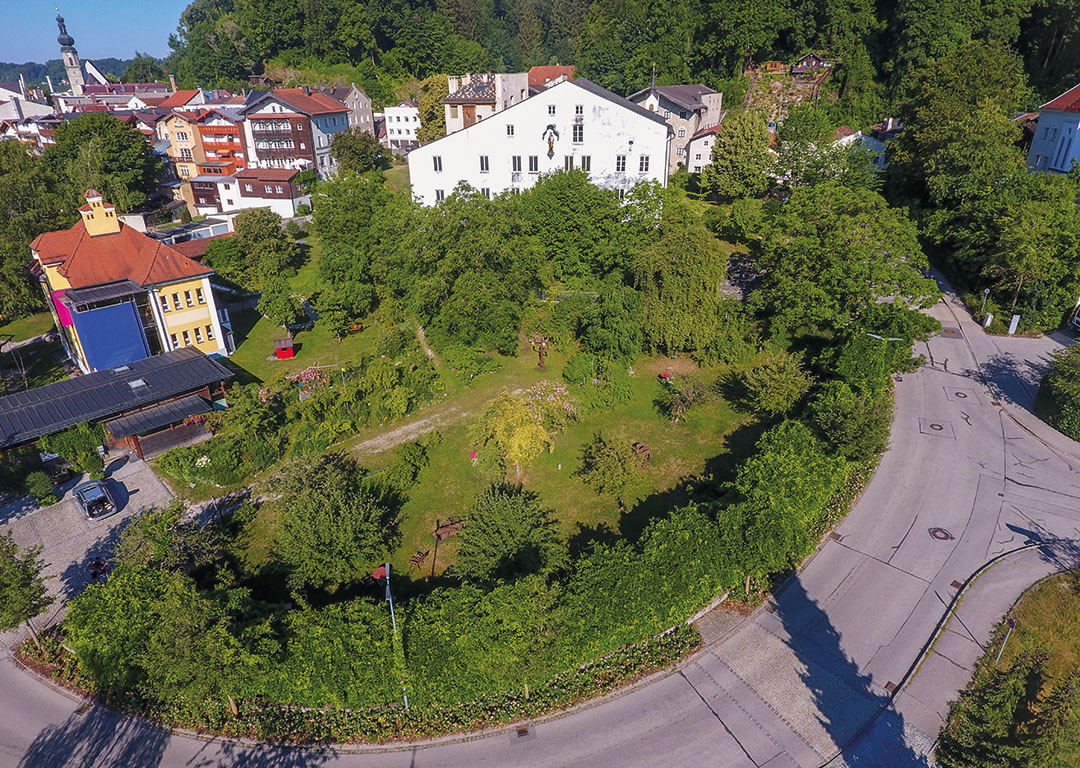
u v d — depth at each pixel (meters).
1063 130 66.81
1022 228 50.22
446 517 34.66
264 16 143.50
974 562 31.16
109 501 35.50
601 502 35.50
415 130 125.31
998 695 23.91
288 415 40.84
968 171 58.19
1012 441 40.22
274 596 30.05
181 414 40.88
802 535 29.48
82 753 24.06
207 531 31.14
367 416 41.62
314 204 68.00
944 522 33.81
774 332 49.19
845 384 39.25
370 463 38.47
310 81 141.00
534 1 179.25
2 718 25.45
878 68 95.88
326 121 104.81
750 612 28.98
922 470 37.75
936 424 41.97
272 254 66.00
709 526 27.86
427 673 23.78
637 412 43.78
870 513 34.62
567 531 33.44
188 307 48.28
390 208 61.97
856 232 47.38
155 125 115.75
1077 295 51.12
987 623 27.92
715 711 24.69
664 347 50.75
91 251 45.84
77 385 41.12
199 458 38.16
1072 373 40.16
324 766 23.31
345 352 52.09
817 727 24.02
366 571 30.62
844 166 65.94
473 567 28.81
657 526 28.00
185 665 23.06
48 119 119.94
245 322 58.59
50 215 64.31
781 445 33.38
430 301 49.03
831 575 30.75
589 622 25.12
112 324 44.81
